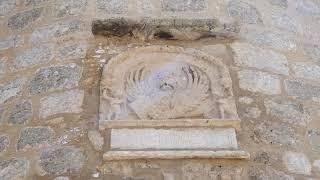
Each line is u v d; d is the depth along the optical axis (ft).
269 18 17.51
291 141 14.10
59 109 14.15
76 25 16.38
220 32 16.10
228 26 16.15
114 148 13.12
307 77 16.12
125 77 14.71
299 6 18.52
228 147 13.35
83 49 15.65
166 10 16.80
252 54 15.97
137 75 14.78
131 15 16.62
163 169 12.83
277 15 17.76
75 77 14.92
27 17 17.58
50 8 17.42
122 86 14.46
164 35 15.90
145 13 16.70
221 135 13.55
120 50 15.57
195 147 13.25
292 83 15.69
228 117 13.94
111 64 14.96
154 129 13.48
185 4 16.99
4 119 14.55
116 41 15.80
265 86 15.20
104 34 15.81
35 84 15.11
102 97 14.16
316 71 16.48
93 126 13.67
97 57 15.38
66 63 15.38
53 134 13.66
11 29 17.54
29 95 14.88
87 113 13.97
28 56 16.14
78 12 16.81
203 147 13.28
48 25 16.83
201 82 14.73
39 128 13.88
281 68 15.98
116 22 15.83
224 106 14.14
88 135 13.48
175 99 14.17
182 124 13.60
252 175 13.05
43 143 13.53
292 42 17.03
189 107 14.03
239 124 13.80
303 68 16.35
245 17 17.10
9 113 14.65
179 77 14.82
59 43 16.06
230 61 15.60
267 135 13.98
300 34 17.57
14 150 13.64
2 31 17.70
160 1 16.99
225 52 15.80
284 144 13.94
